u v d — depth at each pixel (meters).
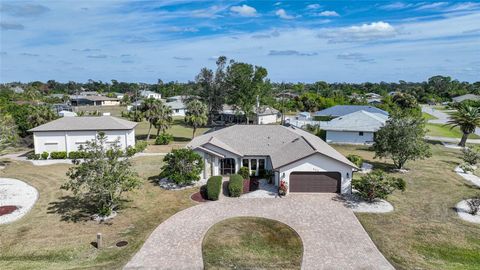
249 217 25.50
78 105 135.50
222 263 19.20
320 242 21.64
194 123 58.44
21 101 108.12
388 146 37.88
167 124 58.38
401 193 31.16
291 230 23.31
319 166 30.39
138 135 67.06
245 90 75.00
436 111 118.56
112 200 25.77
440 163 43.19
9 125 42.53
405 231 23.23
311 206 27.61
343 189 30.53
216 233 22.89
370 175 29.09
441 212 26.66
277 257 19.88
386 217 25.58
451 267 18.84
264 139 38.12
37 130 44.50
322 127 57.25
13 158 45.28
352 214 26.05
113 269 18.50
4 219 25.09
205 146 34.97
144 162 43.09
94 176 24.70
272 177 33.84
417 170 39.50
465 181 35.12
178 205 28.02
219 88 76.94
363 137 55.44
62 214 26.14
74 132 45.59
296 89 189.88
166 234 22.72
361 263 19.16
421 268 18.70
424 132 38.22
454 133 68.62
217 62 75.81
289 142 37.19
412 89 190.12
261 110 87.06
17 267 18.59
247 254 20.20
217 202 28.67
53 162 43.00
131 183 25.91
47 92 182.75
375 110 75.06
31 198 29.66
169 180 34.75
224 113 90.75
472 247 21.06
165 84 196.75
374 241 21.81
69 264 19.03
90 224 24.34
